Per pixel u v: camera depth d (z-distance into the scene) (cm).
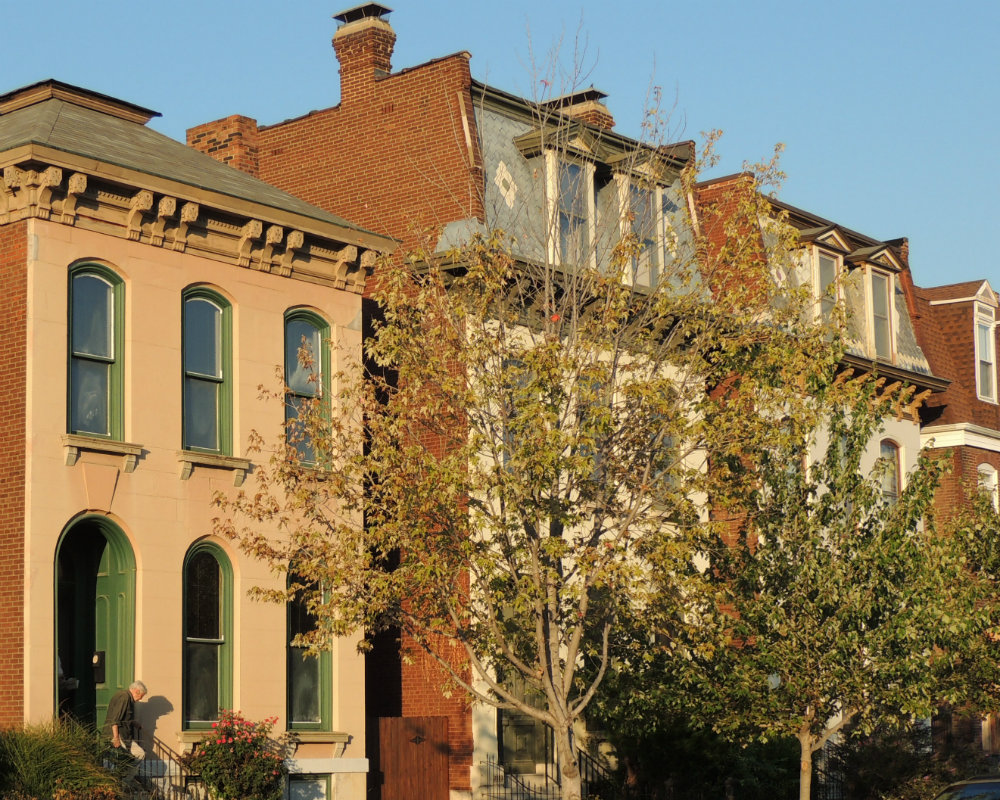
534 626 2205
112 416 2273
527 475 2055
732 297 2214
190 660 2338
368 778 2603
